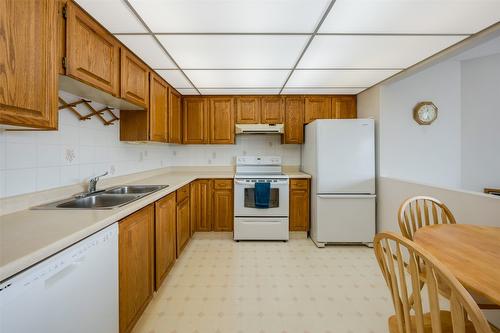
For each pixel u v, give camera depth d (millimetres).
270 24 1607
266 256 2719
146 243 1711
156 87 2527
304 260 2615
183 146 3807
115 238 1285
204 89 3195
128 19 1532
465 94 2943
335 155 2963
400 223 1496
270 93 3418
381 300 1905
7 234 968
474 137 2936
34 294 808
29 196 1397
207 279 2213
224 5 1396
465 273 884
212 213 3287
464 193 1778
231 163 3816
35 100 1009
